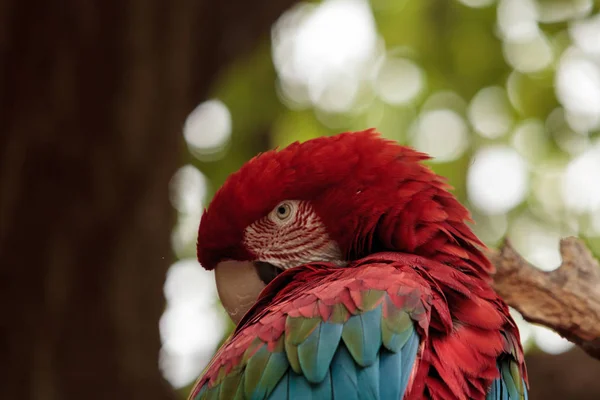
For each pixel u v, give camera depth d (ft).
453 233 13.97
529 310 15.19
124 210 26.35
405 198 14.19
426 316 12.07
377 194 14.42
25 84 25.25
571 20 32.99
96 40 25.57
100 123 25.84
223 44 28.37
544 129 34.01
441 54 34.30
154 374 26.76
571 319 15.06
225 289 15.72
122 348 26.21
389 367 11.71
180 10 26.50
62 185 25.80
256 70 33.47
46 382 25.45
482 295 13.15
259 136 33.68
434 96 34.60
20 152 25.43
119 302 26.27
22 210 25.58
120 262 26.35
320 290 12.49
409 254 13.84
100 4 25.49
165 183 27.30
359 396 11.55
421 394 11.94
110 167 26.04
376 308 12.05
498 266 15.10
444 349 12.15
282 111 34.14
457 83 34.37
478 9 33.58
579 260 15.17
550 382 26.23
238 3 28.22
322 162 14.87
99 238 26.20
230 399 12.08
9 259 25.61
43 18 25.09
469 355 12.23
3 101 25.21
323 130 34.60
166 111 26.68
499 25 33.55
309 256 15.17
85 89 25.62
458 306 12.69
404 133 34.60
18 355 25.43
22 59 25.17
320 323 11.99
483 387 12.38
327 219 14.98
